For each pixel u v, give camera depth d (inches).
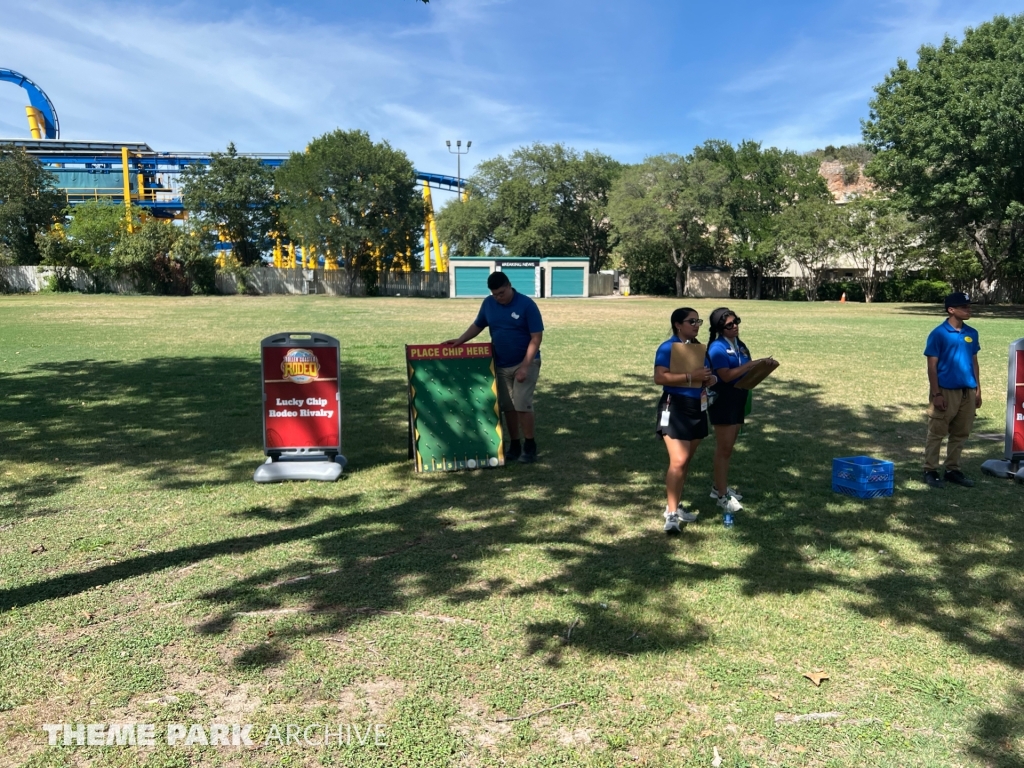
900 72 1245.7
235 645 143.6
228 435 325.7
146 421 353.4
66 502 231.5
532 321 280.5
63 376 491.5
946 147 1088.2
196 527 209.8
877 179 1461.6
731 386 219.5
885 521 220.1
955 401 253.6
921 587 173.6
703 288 2407.7
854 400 421.1
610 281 2508.6
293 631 149.2
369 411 383.9
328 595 166.1
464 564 184.7
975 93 1050.1
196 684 130.6
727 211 2129.7
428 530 209.8
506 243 2549.2
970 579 178.2
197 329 874.1
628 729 119.0
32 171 2206.0
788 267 2301.9
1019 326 1002.7
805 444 318.0
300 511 225.5
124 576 175.2
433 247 3176.7
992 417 382.9
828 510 230.2
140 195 2783.0
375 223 2235.5
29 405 391.2
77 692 127.6
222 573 177.6
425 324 974.4
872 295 1998.0
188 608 158.9
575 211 2522.1
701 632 150.7
